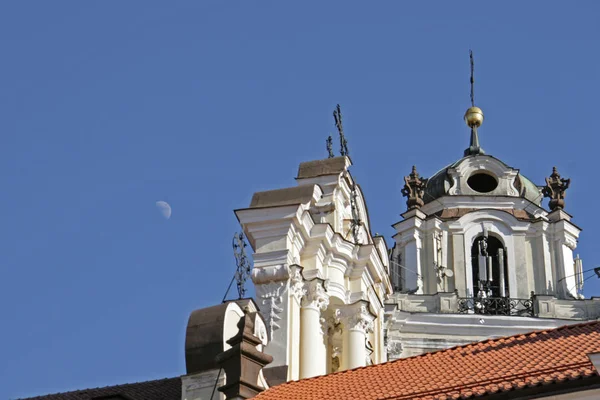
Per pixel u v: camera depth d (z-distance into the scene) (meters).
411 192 134.88
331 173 92.06
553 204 133.75
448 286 129.50
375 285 94.38
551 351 61.22
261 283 85.12
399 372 64.69
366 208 97.06
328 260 89.44
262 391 67.31
